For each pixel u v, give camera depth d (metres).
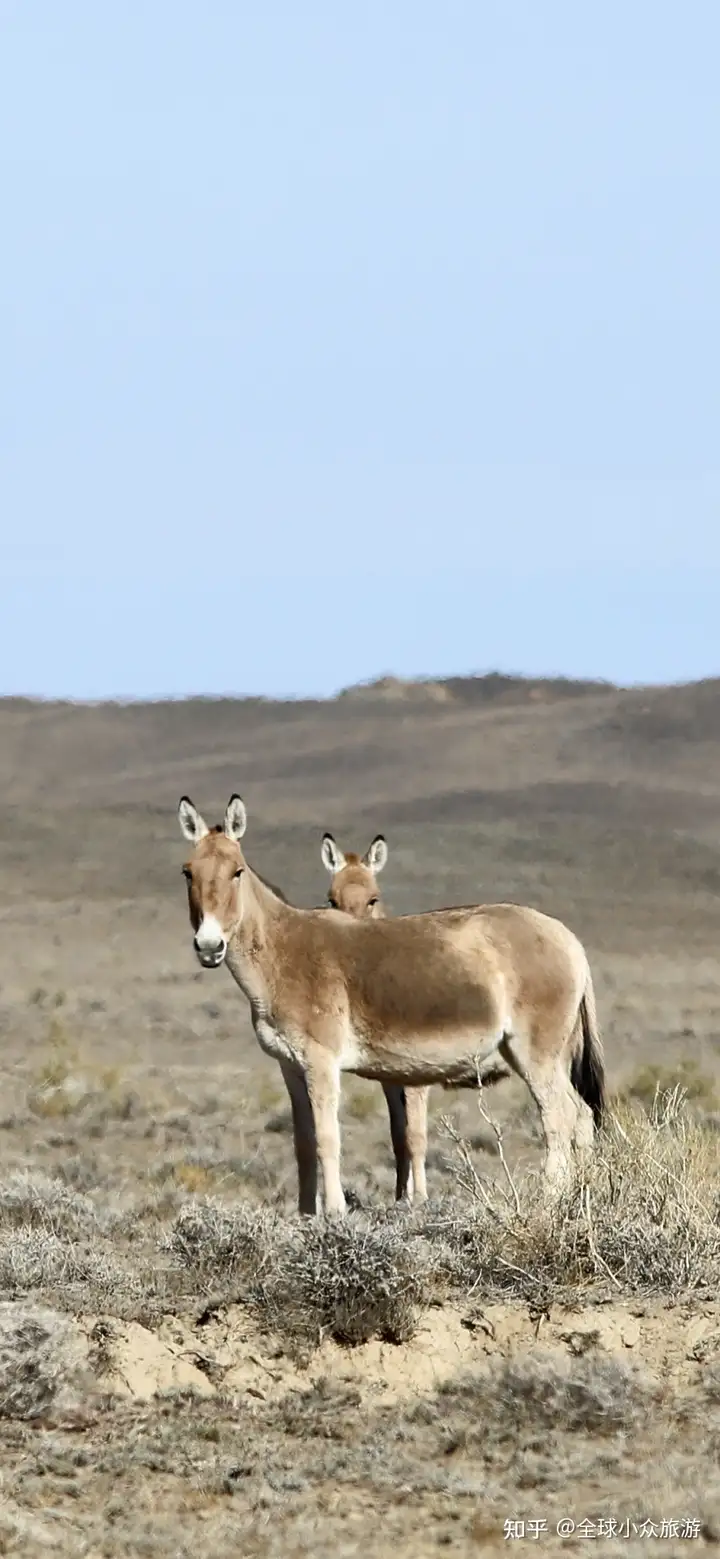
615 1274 54.50
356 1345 51.09
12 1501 42.16
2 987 199.62
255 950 61.44
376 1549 39.47
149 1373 49.41
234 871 60.75
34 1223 66.94
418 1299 52.47
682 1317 52.12
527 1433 47.12
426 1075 62.53
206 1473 44.12
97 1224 67.94
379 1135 105.94
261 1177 88.88
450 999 61.66
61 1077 130.75
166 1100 121.06
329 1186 60.16
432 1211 61.28
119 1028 167.50
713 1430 46.91
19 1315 48.69
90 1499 42.75
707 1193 58.41
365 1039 61.75
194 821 63.53
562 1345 51.41
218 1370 49.84
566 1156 62.72
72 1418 47.00
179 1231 57.31
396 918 63.41
